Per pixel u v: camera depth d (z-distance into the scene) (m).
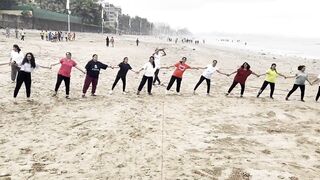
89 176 5.66
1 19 67.12
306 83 20.39
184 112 10.45
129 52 34.00
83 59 22.88
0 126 8.06
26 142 7.12
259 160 6.66
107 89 13.68
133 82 15.86
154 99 12.23
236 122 9.59
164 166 6.16
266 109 11.45
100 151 6.77
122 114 9.67
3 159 6.20
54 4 111.75
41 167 5.93
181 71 13.28
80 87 13.56
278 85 18.91
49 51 26.30
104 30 132.12
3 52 21.38
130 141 7.41
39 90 12.23
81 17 112.88
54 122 8.63
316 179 5.88
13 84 12.67
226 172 6.01
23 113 9.28
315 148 7.55
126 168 6.03
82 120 8.91
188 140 7.71
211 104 11.88
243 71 13.37
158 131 8.24
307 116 10.74
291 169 6.28
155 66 13.88
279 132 8.72
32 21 77.00
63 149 6.81
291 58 57.53
